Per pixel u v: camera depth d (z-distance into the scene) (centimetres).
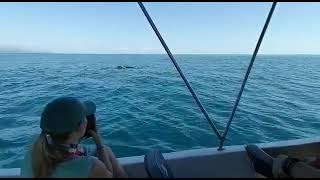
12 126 1013
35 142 139
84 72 3725
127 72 3741
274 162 202
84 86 2266
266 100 1683
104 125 1021
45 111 139
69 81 2617
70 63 6638
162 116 1168
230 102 1546
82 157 140
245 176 240
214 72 3844
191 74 3447
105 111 1291
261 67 5419
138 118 1131
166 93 1848
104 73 3575
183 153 243
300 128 1066
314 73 4066
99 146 177
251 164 240
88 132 179
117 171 181
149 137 891
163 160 202
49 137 138
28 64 6066
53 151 135
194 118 1125
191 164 237
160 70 4144
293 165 193
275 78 3133
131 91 1983
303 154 258
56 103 139
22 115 1182
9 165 701
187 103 1482
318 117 1238
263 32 217
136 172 222
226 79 2872
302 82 2784
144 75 3281
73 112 138
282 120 1169
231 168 241
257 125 1071
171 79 2830
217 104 1474
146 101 1564
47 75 3253
